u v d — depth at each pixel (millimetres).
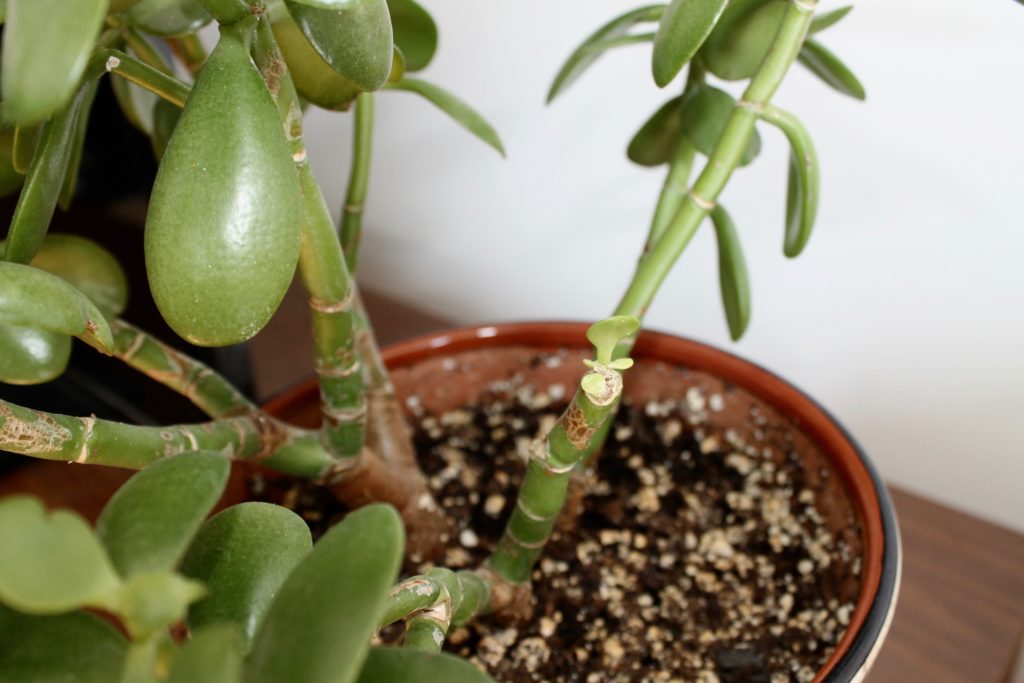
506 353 482
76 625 241
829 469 401
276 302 252
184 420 525
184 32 314
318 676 222
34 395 514
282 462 369
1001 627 413
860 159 458
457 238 637
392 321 627
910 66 421
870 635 322
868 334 509
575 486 407
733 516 431
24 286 247
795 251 355
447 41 546
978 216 441
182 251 245
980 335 473
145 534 229
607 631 392
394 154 619
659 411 474
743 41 342
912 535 464
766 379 433
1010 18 388
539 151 562
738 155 331
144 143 450
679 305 569
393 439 418
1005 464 500
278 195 249
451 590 310
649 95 503
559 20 503
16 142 281
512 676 381
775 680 370
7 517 204
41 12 227
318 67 314
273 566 266
